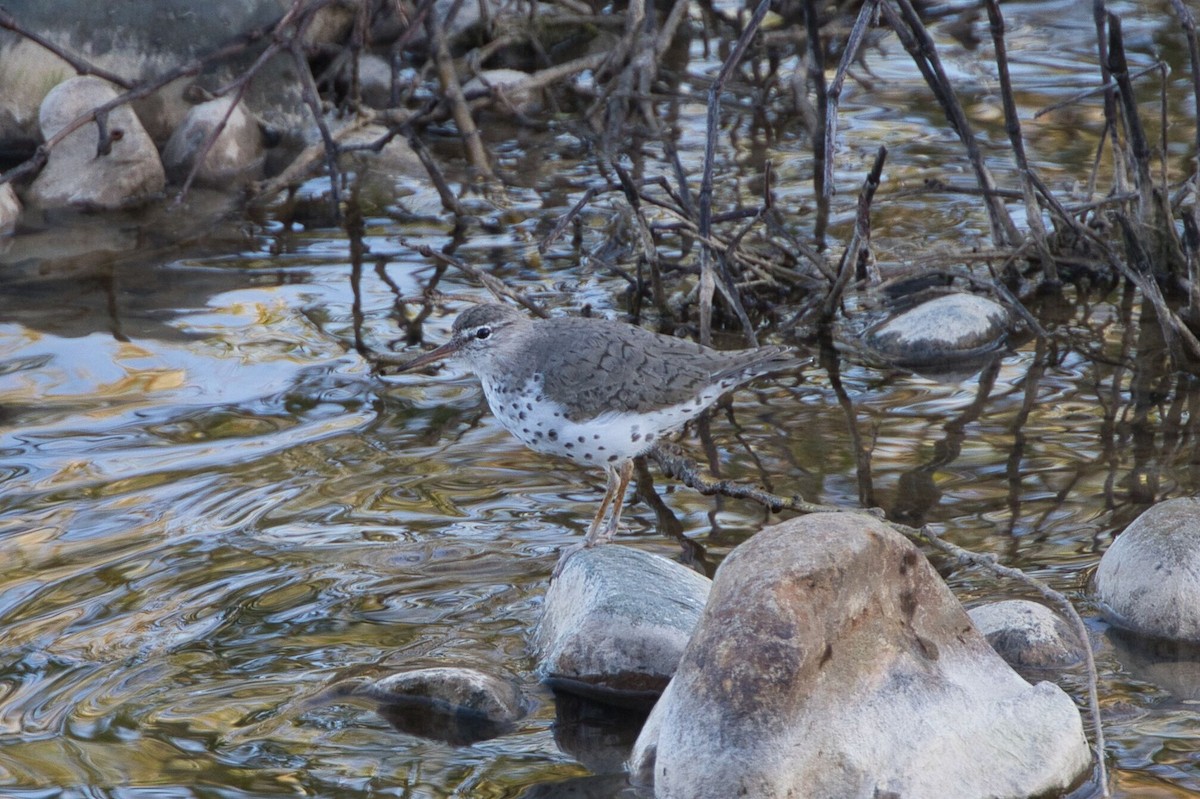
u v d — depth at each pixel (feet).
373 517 33.86
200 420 39.19
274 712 26.09
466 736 25.59
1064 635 27.73
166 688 26.81
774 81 70.13
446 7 72.23
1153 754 24.06
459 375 42.80
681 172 48.49
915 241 52.19
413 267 51.67
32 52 61.11
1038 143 60.90
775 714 22.61
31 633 28.63
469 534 33.19
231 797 23.53
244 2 64.54
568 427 31.73
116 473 35.86
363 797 23.58
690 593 28.71
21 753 24.72
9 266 51.24
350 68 64.13
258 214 57.36
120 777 24.06
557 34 74.08
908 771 22.54
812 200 56.75
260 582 30.81
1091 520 32.99
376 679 27.04
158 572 31.12
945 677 24.03
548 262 51.98
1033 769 23.02
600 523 33.68
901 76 71.31
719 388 32.81
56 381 41.60
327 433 38.58
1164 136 45.78
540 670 27.71
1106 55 46.78
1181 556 28.53
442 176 57.98
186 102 63.41
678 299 48.32
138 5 62.75
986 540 32.17
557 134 66.49
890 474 35.86
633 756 24.61
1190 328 44.32
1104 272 49.83
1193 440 37.19
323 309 47.70
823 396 41.39
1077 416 39.17
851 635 23.71
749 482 35.73
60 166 58.49
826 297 46.24
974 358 43.91
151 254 52.85
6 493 34.58
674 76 71.46
